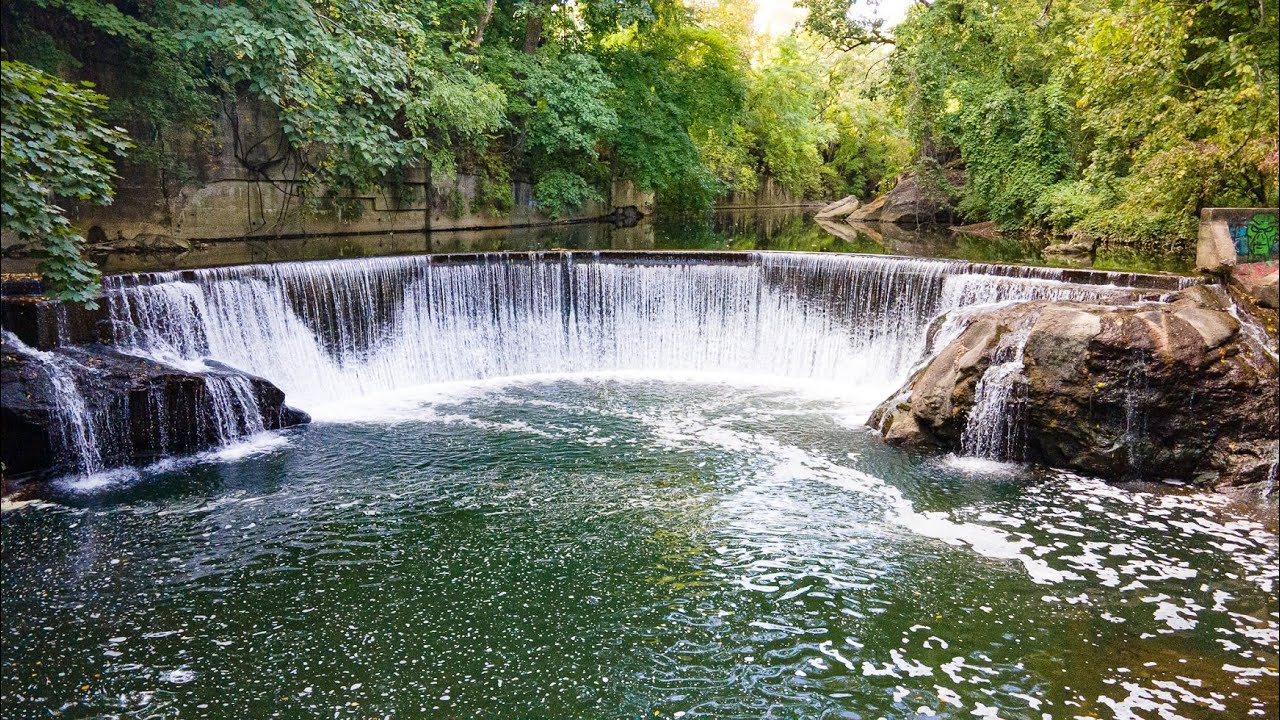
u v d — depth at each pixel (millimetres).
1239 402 10992
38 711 6629
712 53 34375
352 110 21625
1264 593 8484
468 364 17281
